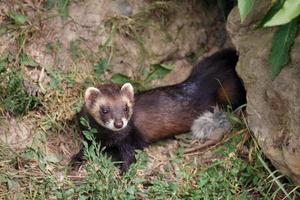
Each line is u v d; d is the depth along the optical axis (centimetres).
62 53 1100
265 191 895
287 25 775
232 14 943
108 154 1042
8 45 1077
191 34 1180
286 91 829
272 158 875
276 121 861
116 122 973
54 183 892
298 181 870
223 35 1194
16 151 963
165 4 1162
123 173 952
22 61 1062
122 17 1137
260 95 881
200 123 1055
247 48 912
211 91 1089
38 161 941
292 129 823
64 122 1027
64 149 1005
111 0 1140
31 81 1052
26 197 884
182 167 959
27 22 1099
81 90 1076
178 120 1062
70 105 1047
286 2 646
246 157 952
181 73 1163
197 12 1190
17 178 913
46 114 1023
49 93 1044
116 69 1124
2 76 1029
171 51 1161
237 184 900
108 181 864
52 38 1104
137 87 1132
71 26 1117
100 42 1122
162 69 1154
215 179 896
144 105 1056
